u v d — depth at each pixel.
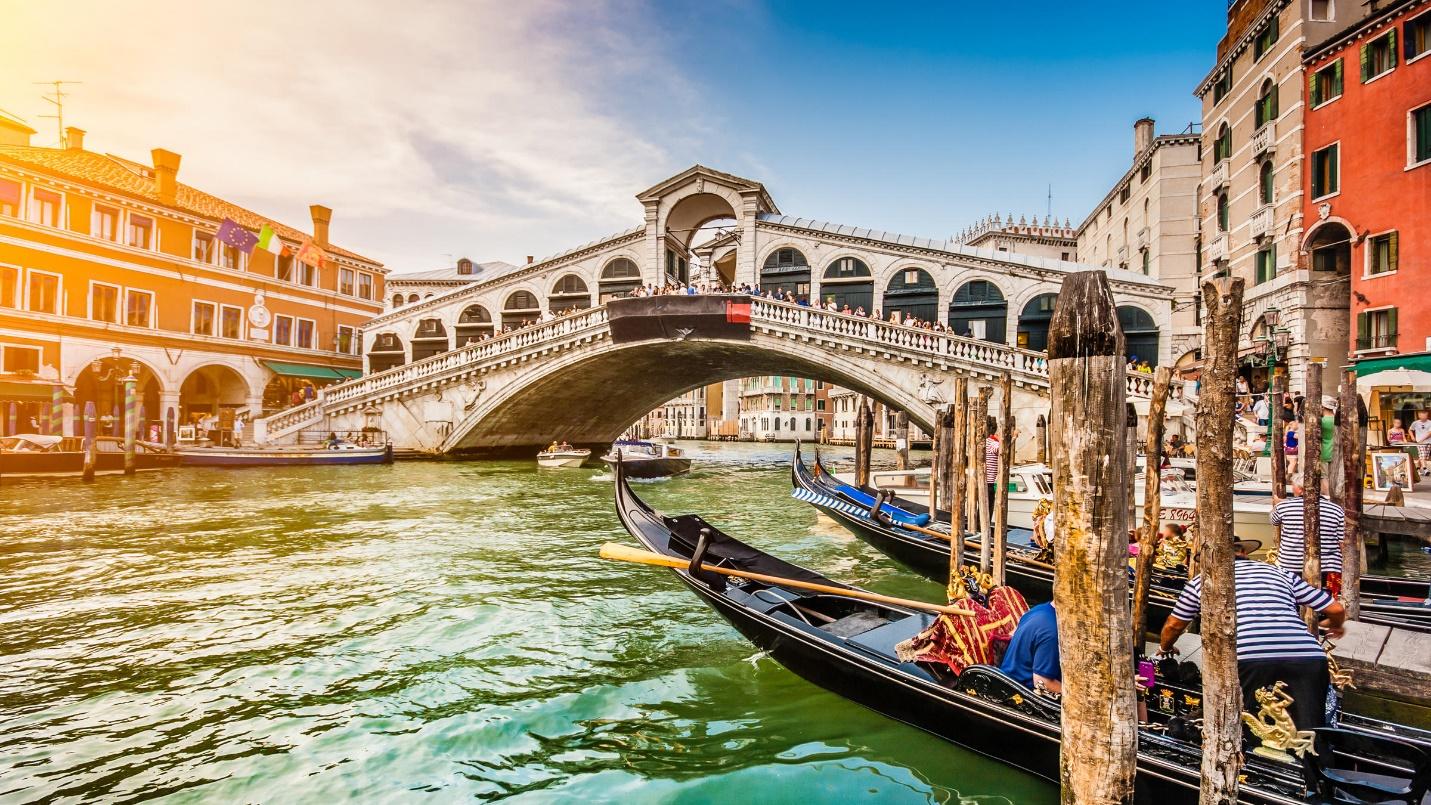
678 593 8.44
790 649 5.55
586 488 19.55
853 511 10.59
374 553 10.55
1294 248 17.06
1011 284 24.62
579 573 9.39
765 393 76.81
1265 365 18.41
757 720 5.11
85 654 6.41
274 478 20.84
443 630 7.07
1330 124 16.28
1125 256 30.89
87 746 4.79
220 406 31.19
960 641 4.60
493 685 5.76
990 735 4.23
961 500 7.21
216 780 4.37
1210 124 21.83
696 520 7.82
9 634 6.91
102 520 13.17
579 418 33.47
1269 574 3.75
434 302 31.84
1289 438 12.30
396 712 5.29
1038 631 4.11
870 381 21.14
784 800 4.14
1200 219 22.94
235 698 5.54
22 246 23.56
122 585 8.66
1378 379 13.42
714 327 22.64
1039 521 7.94
